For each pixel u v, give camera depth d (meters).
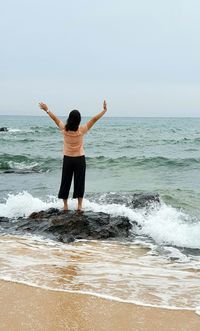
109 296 4.34
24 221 8.06
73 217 7.62
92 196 10.19
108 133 58.88
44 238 7.05
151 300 4.30
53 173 18.44
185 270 5.53
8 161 22.53
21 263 5.50
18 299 4.15
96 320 3.73
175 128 85.44
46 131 59.94
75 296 4.29
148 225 7.70
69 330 3.50
